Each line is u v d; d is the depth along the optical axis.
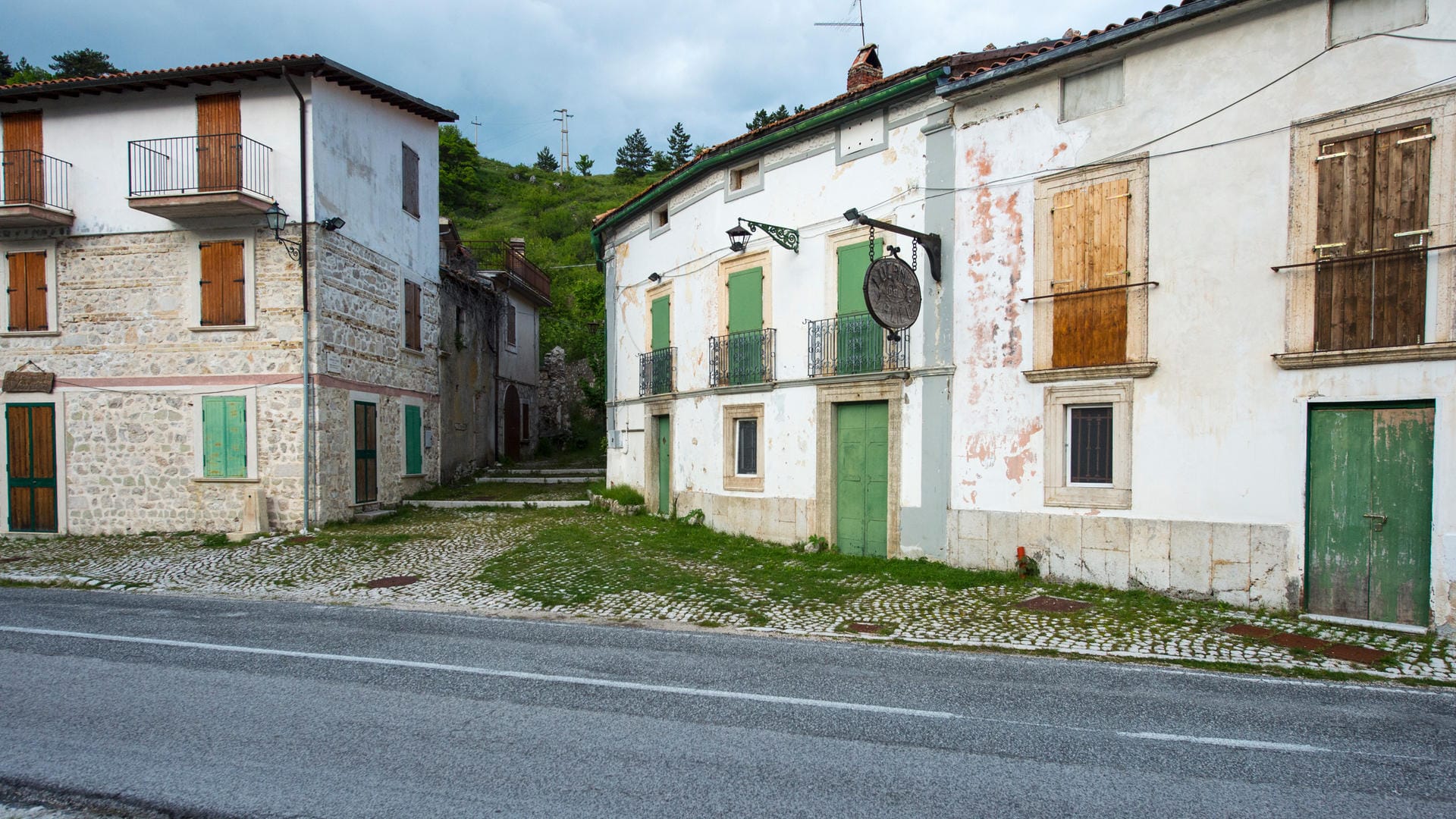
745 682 6.18
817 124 12.78
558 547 13.16
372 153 17.23
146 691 5.87
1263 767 4.54
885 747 4.82
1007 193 10.70
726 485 14.66
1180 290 9.21
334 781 4.31
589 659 6.86
